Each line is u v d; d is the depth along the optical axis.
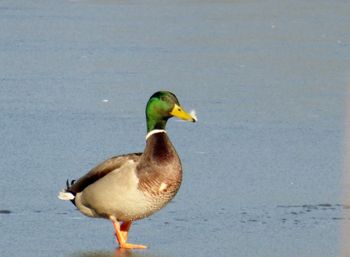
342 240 10.47
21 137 15.39
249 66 22.41
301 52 24.55
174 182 9.93
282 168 13.74
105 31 27.00
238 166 13.82
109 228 10.94
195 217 11.38
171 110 10.12
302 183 12.95
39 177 13.09
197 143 15.21
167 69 21.78
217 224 11.10
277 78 21.05
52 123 16.41
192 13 31.14
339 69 22.28
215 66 22.25
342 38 26.98
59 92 19.08
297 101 18.72
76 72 21.23
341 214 11.54
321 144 15.25
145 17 29.94
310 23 29.70
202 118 17.02
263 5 33.72
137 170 9.88
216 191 12.51
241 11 32.03
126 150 14.80
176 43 25.34
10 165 13.68
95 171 10.09
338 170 13.64
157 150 9.95
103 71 21.42
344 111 17.83
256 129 16.25
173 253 10.05
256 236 10.66
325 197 12.28
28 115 17.00
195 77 20.94
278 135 15.83
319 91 19.75
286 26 28.97
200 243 10.41
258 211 11.64
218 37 26.56
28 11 30.75
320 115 17.48
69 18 29.38
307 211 11.66
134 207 9.93
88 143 15.12
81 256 9.91
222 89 19.73
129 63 22.42
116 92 19.22
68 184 11.16
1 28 27.22
